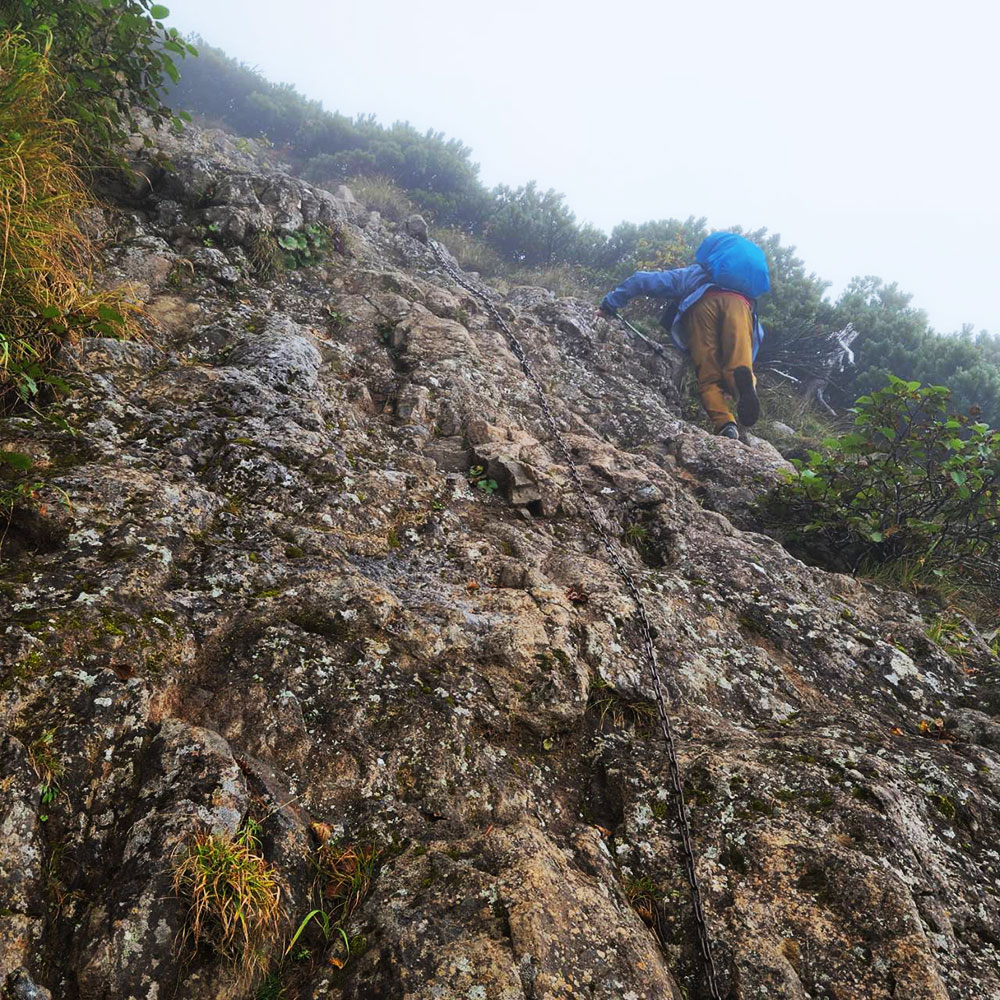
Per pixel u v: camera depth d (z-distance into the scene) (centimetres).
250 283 486
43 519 227
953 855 218
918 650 347
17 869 148
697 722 266
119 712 182
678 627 308
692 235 1162
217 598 233
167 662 203
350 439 364
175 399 326
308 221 560
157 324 390
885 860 204
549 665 248
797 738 254
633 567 351
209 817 166
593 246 1142
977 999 177
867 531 456
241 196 514
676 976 181
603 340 712
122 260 423
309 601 241
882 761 244
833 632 342
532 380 543
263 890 159
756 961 179
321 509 296
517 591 288
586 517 387
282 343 390
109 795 171
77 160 418
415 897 170
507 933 162
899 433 485
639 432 589
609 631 285
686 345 730
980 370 811
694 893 192
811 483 466
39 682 179
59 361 304
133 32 412
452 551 313
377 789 201
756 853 204
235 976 154
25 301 282
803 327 862
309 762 202
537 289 783
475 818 204
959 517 464
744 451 571
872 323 900
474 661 245
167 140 623
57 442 264
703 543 392
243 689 210
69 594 204
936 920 193
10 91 321
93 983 142
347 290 547
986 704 320
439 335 509
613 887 196
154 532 240
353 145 1357
